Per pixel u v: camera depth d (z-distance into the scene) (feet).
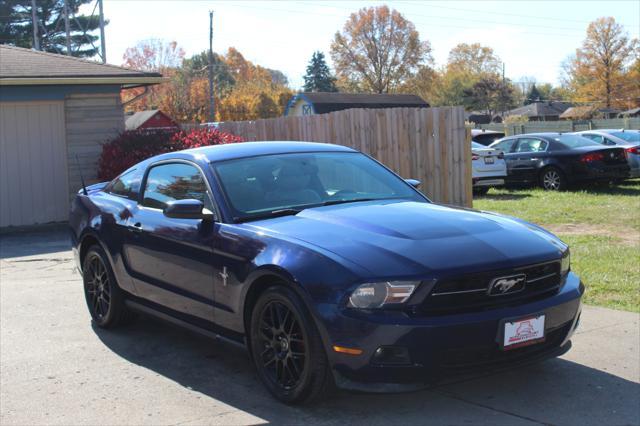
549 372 16.07
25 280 28.02
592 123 128.57
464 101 336.70
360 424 13.47
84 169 45.70
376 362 12.75
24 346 19.22
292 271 13.53
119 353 18.51
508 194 54.03
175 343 19.26
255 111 227.61
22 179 44.32
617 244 31.32
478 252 13.58
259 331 14.74
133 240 18.70
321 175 17.89
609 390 14.96
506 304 13.48
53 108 44.75
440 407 14.21
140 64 214.90
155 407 14.74
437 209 16.40
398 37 277.03
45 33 160.76
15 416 14.48
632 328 19.17
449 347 12.75
